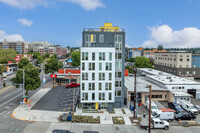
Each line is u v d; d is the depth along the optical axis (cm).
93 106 4459
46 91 6281
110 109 4375
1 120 3581
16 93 5806
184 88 5550
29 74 4762
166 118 3819
